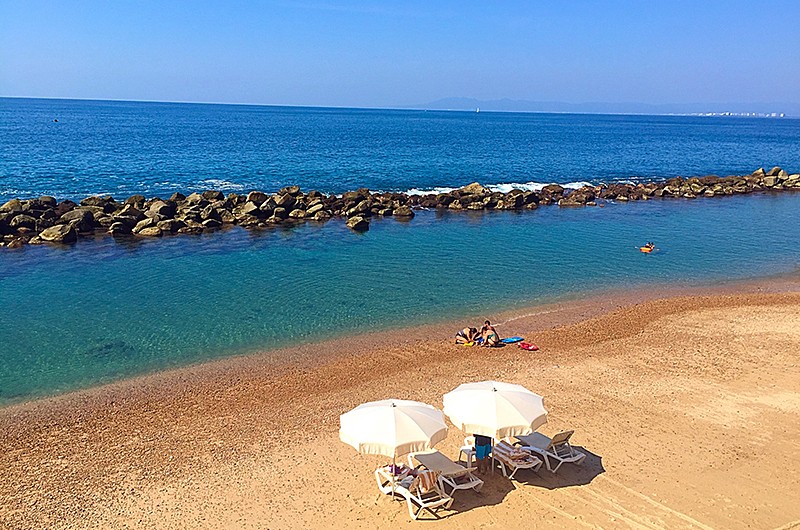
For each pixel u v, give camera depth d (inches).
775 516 504.1
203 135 4822.8
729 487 547.5
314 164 3093.0
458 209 2102.6
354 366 834.8
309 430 660.7
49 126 5300.2
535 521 501.7
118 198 2022.6
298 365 837.8
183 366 829.2
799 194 2645.2
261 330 962.1
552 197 2367.1
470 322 1013.2
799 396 737.0
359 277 1263.5
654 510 514.6
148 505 528.1
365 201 1987.0
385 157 3548.2
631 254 1502.2
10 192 2012.8
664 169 3432.6
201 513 517.3
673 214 2098.9
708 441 630.5
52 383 773.9
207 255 1417.3
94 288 1150.3
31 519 508.1
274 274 1270.9
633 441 631.2
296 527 498.9
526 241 1638.8
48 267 1282.0
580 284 1238.3
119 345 893.8
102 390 757.9
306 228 1758.1
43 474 576.7
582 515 508.7
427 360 856.3
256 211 1824.6
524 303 1115.3
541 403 553.6
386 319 1020.5
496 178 2839.6
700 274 1327.5
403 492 515.5
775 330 970.7
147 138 4288.9
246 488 553.0
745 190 2652.6
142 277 1227.2
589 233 1756.9
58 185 2186.3
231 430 661.3
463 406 539.5
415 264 1375.5
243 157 3277.6
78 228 1593.3
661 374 803.4
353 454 609.9
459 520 504.4
